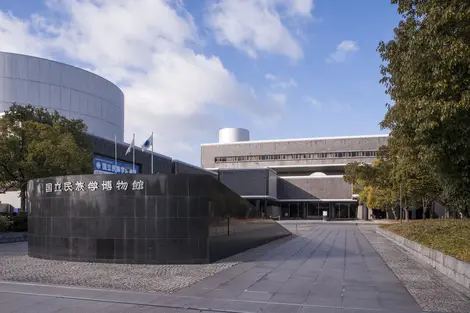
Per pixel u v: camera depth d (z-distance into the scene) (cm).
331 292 948
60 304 837
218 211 1534
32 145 2720
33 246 1611
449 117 1043
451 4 995
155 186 1430
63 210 1504
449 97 1066
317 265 1387
